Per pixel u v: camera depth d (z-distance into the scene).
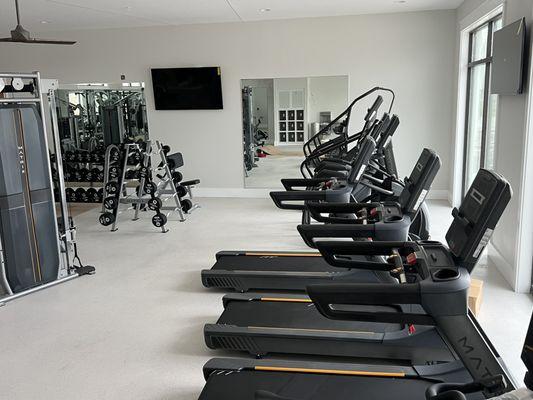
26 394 2.84
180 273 4.79
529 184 3.80
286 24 7.79
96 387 2.88
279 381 2.52
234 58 8.05
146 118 8.52
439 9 7.30
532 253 3.91
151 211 7.61
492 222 1.90
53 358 3.23
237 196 8.51
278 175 8.31
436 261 2.06
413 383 2.45
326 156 6.98
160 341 3.42
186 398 2.75
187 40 8.12
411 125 7.74
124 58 8.35
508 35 4.12
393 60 7.61
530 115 3.70
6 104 4.18
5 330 3.67
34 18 7.08
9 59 8.68
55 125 4.53
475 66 6.61
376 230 2.79
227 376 2.59
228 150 8.40
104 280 4.66
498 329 3.38
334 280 3.91
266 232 6.18
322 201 4.06
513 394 1.08
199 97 8.22
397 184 4.62
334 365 2.63
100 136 8.66
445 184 7.77
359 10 7.21
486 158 5.94
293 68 7.92
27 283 4.36
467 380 2.45
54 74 8.59
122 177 6.42
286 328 3.12
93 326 3.69
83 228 6.69
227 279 4.16
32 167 4.33
